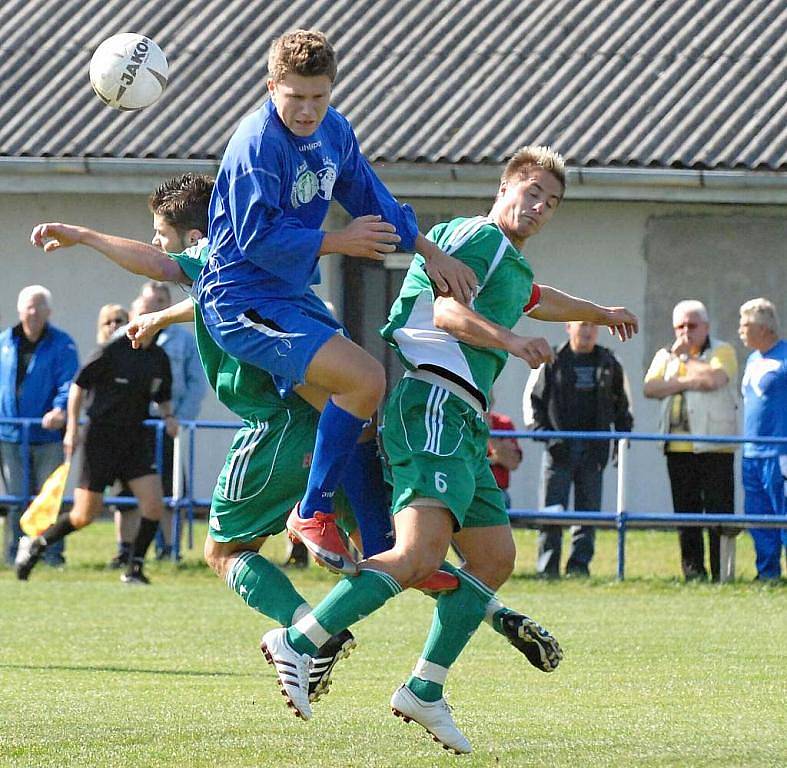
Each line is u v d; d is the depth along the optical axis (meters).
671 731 18.16
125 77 18.77
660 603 31.98
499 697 20.94
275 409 17.50
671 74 49.16
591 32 51.09
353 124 48.59
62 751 16.44
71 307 50.31
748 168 46.00
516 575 36.41
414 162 47.22
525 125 48.12
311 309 16.69
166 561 38.09
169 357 38.28
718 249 47.62
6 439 38.38
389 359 49.53
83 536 44.62
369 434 17.69
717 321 47.75
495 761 16.27
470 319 16.50
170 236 18.47
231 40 52.28
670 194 46.34
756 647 26.08
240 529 17.72
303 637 16.27
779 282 47.47
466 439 16.84
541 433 36.12
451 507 16.42
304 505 16.45
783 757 16.45
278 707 19.73
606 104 48.53
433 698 16.97
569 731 18.16
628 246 47.91
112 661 24.27
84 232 17.30
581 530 36.81
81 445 35.97
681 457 36.44
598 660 24.59
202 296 16.73
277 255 15.93
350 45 51.56
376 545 17.59
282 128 16.08
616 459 36.53
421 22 52.16
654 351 47.78
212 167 47.94
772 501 35.69
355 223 16.12
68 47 52.69
